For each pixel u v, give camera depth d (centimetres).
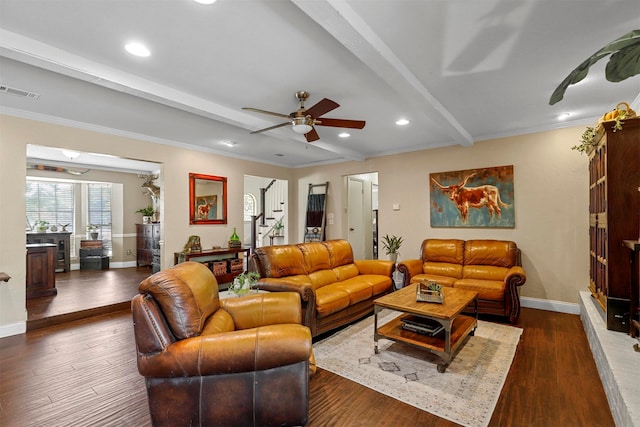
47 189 738
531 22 202
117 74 264
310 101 333
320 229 661
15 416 204
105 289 532
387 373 257
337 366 269
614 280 268
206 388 169
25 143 357
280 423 171
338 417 202
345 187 660
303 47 230
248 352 165
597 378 244
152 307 171
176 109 355
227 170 586
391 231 568
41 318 372
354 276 450
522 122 407
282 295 251
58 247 707
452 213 500
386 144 521
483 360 277
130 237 817
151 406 170
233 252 562
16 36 212
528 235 438
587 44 227
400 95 314
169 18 195
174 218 506
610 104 344
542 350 295
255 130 395
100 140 421
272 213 941
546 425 192
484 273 416
